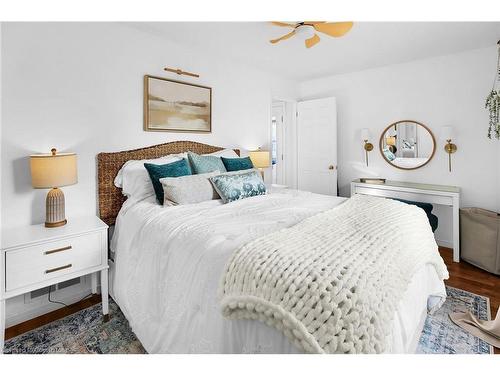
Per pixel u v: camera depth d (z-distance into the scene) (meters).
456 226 3.10
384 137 3.98
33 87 2.04
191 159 2.69
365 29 2.64
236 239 1.41
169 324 1.44
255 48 3.11
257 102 3.95
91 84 2.34
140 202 2.29
